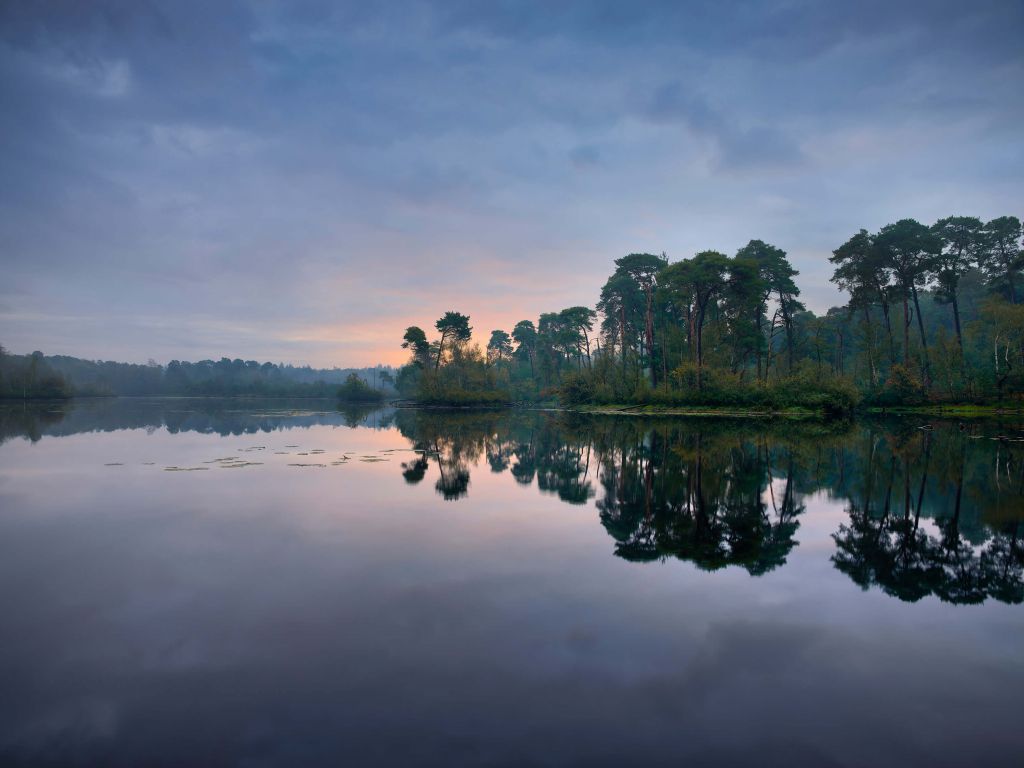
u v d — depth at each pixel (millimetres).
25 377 87875
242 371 183250
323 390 139500
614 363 73625
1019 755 4578
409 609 7379
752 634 6766
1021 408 50500
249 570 8891
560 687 5523
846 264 61219
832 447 26750
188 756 4496
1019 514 13305
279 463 20875
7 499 14172
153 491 15242
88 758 4473
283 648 6297
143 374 149875
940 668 6020
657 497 15211
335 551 9914
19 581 8398
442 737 4727
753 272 54219
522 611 7352
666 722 4980
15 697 5340
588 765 4398
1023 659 6250
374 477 17953
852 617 7336
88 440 28906
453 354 91500
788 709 5211
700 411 56406
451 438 32688
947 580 8781
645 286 71750
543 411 72812
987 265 64812
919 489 16359
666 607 7547
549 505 14062
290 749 4578
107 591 7996
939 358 56312
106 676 5711
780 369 65750
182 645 6363
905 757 4543
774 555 10023
